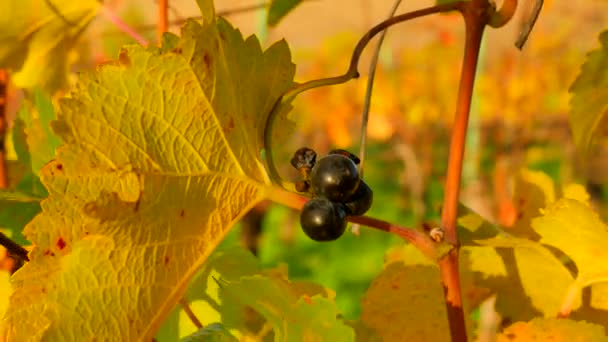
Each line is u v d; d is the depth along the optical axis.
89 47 0.79
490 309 1.06
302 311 0.54
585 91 0.68
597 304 0.64
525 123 2.34
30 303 0.54
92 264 0.54
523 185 0.67
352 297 2.47
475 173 1.83
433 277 0.64
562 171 2.38
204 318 0.65
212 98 0.56
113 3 0.81
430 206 2.56
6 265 0.65
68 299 0.54
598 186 2.45
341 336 0.54
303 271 2.54
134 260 0.55
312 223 0.55
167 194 0.56
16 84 0.73
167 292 0.56
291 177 2.45
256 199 0.58
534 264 0.64
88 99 0.54
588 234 0.63
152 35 1.24
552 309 0.64
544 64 2.38
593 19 2.35
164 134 0.56
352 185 0.56
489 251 0.65
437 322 0.64
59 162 0.54
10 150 0.75
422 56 2.58
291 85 0.60
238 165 0.57
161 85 0.55
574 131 0.69
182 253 0.56
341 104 2.55
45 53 0.73
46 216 0.54
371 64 0.62
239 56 0.58
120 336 0.55
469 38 0.56
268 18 0.75
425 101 2.55
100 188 0.55
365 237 2.58
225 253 0.65
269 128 0.59
